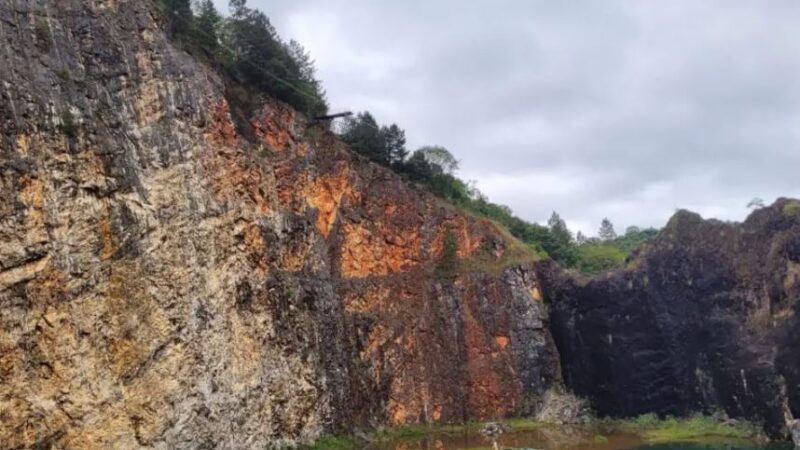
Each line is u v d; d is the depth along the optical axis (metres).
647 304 74.56
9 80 34.78
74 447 32.94
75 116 37.53
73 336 34.12
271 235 53.16
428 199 80.00
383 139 83.12
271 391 48.50
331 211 66.81
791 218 66.25
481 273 79.56
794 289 63.28
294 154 63.16
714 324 69.69
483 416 73.19
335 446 53.12
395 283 71.38
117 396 35.47
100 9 42.59
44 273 33.50
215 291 44.09
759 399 64.31
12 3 37.00
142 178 40.81
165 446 37.34
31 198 33.84
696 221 74.38
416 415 67.31
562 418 74.50
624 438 63.62
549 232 109.75
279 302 52.03
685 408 70.94
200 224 44.06
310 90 71.69
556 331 81.06
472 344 75.81
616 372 75.19
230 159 49.69
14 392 31.02
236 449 43.22
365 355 64.44
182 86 46.34
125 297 37.28
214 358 42.53
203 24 60.41
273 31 68.38
